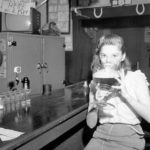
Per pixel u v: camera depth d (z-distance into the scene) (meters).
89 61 3.31
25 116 1.41
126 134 1.41
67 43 3.36
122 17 3.12
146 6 2.73
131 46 3.16
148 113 1.27
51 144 1.92
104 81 1.38
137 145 1.40
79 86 2.45
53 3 3.34
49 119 1.34
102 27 3.25
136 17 3.09
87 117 1.62
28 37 2.21
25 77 2.10
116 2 2.92
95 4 3.20
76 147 2.18
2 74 2.06
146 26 3.06
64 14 3.32
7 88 2.04
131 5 2.80
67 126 1.50
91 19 3.25
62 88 2.44
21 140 1.07
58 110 1.53
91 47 3.30
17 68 2.11
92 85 1.50
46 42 2.42
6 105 1.66
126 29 3.16
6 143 1.02
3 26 2.37
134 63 3.12
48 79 2.47
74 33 3.32
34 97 1.96
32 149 1.19
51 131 1.34
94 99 1.51
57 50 2.58
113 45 1.40
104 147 1.42
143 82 1.40
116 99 1.43
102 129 1.47
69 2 3.28
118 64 1.43
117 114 1.44
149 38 3.06
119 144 1.41
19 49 2.12
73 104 1.69
